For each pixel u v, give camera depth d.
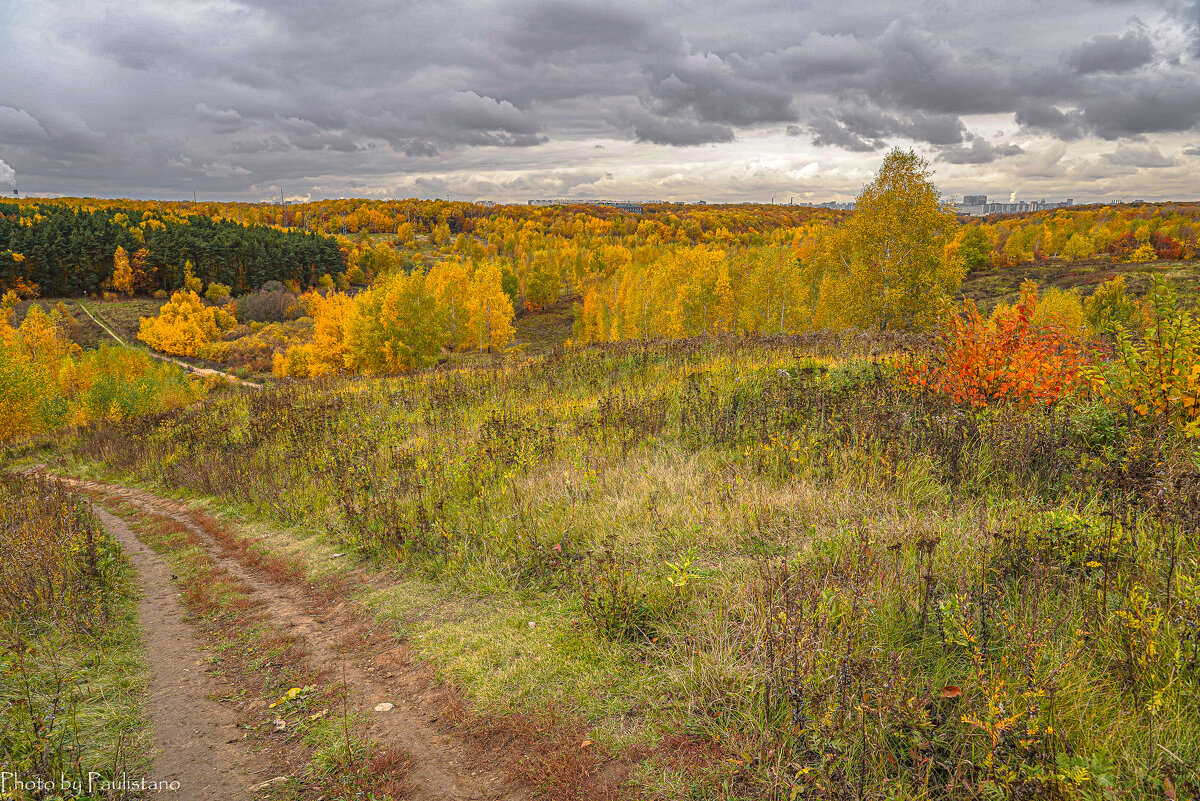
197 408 22.45
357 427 14.32
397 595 6.16
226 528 10.17
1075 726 2.59
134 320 85.50
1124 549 3.65
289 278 104.81
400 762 3.45
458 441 10.80
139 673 5.02
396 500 8.61
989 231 82.88
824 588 3.65
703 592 4.49
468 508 7.79
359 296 36.69
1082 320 38.31
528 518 6.84
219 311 83.44
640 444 8.38
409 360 34.12
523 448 9.10
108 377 31.11
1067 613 3.32
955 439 5.88
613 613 4.37
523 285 85.25
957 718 2.76
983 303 60.84
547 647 4.39
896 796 2.42
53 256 91.25
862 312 24.77
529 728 3.56
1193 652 2.74
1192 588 3.05
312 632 5.69
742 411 8.55
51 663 4.91
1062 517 3.97
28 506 9.91
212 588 7.31
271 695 4.52
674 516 5.88
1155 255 76.12
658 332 50.25
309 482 11.08
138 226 110.00
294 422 15.75
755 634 3.62
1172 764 2.32
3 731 3.80
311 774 3.43
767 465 6.64
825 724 2.75
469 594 5.81
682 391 10.14
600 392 12.28
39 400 31.27
